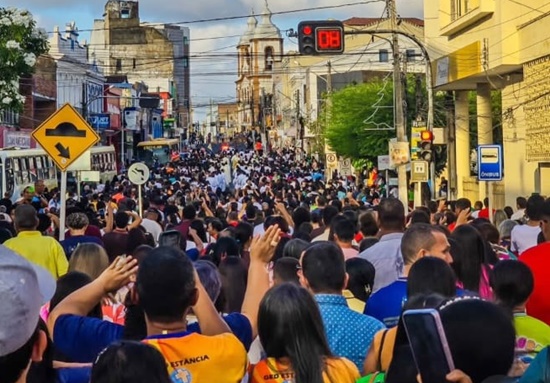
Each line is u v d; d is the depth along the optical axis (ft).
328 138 166.61
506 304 19.39
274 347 14.84
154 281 14.40
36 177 125.49
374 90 162.09
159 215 58.49
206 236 50.39
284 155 314.96
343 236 30.60
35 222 33.17
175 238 31.42
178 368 14.12
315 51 69.92
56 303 19.01
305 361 14.62
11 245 32.50
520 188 101.71
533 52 91.97
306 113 292.20
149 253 14.90
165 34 427.74
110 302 19.71
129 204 65.46
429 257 18.76
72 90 214.69
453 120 143.02
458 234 24.12
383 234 30.55
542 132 89.92
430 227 22.26
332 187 112.78
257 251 17.49
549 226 29.63
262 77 575.38
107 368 11.36
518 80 102.42
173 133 419.33
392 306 20.99
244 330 16.56
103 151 173.68
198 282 15.06
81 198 91.09
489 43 101.86
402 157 100.12
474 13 102.17
